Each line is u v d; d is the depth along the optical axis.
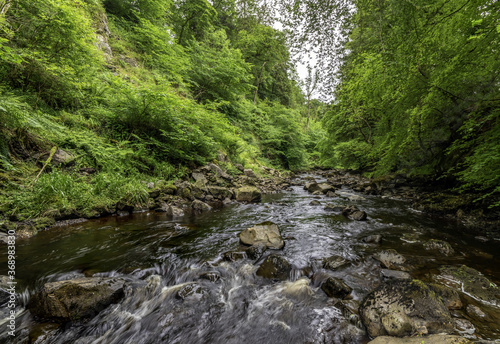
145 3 14.59
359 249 3.50
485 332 1.66
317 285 2.57
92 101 6.82
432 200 6.24
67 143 5.40
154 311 2.16
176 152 7.68
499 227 4.27
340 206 6.34
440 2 3.74
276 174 14.01
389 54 4.30
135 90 6.56
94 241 3.48
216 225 4.65
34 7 5.09
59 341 1.77
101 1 13.63
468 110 4.69
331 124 14.73
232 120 15.19
